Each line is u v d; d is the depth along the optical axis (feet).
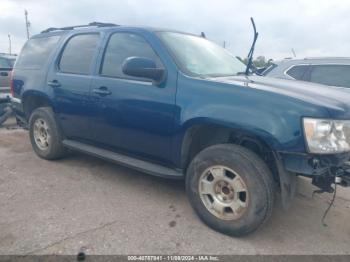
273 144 9.06
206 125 10.44
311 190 14.06
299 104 8.93
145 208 11.90
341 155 9.15
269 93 9.40
